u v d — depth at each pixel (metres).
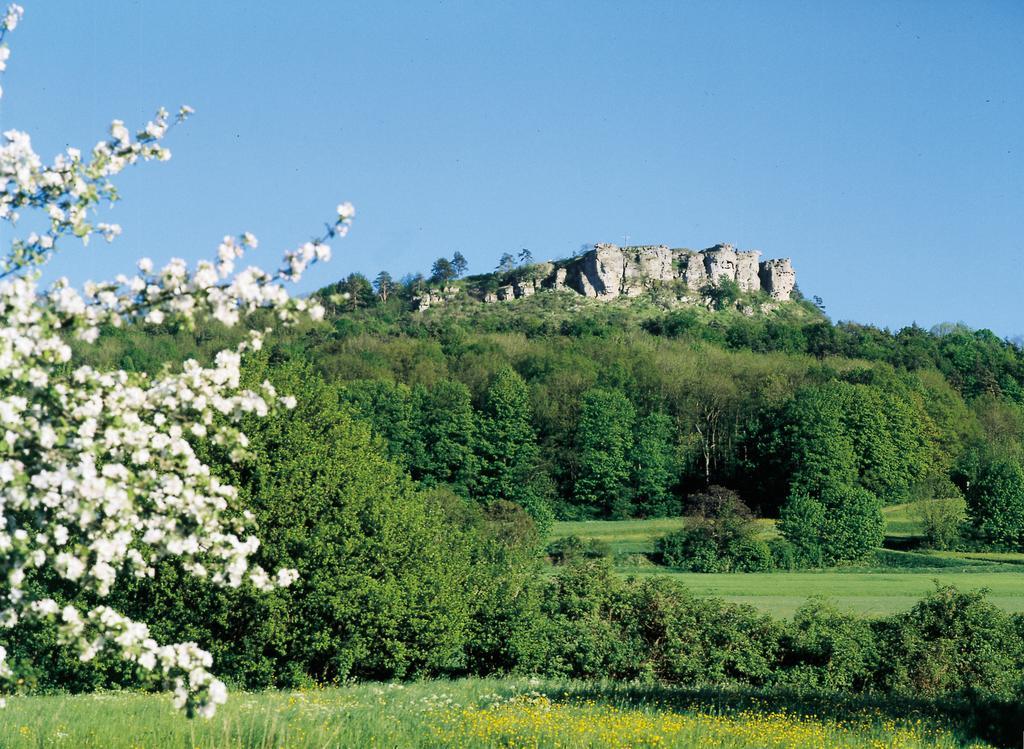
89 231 9.43
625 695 23.84
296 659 28.45
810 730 17.23
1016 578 73.19
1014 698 25.80
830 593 63.94
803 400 110.38
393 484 32.38
